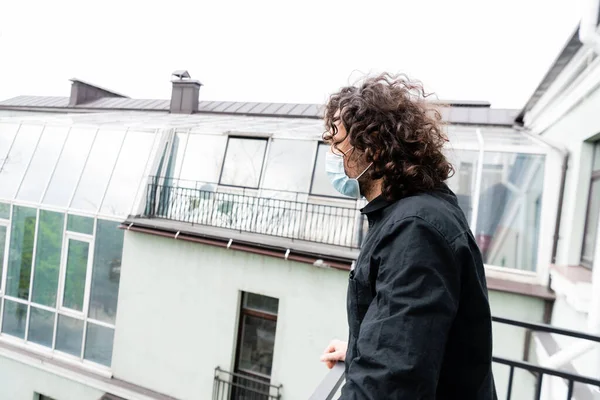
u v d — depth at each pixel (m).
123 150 7.50
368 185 1.04
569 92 4.59
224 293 5.79
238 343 5.88
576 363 3.48
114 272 6.57
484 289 0.84
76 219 6.91
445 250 0.77
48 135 8.16
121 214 6.64
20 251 7.34
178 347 6.04
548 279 4.83
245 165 7.76
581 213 4.45
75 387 6.61
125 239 6.45
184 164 8.04
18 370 7.07
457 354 0.84
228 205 6.95
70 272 6.89
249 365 5.85
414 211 0.82
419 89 1.05
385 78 1.04
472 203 5.60
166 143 7.78
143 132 7.64
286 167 7.44
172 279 6.10
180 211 7.10
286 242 5.58
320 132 7.70
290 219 6.64
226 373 5.78
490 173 5.69
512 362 1.76
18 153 8.12
